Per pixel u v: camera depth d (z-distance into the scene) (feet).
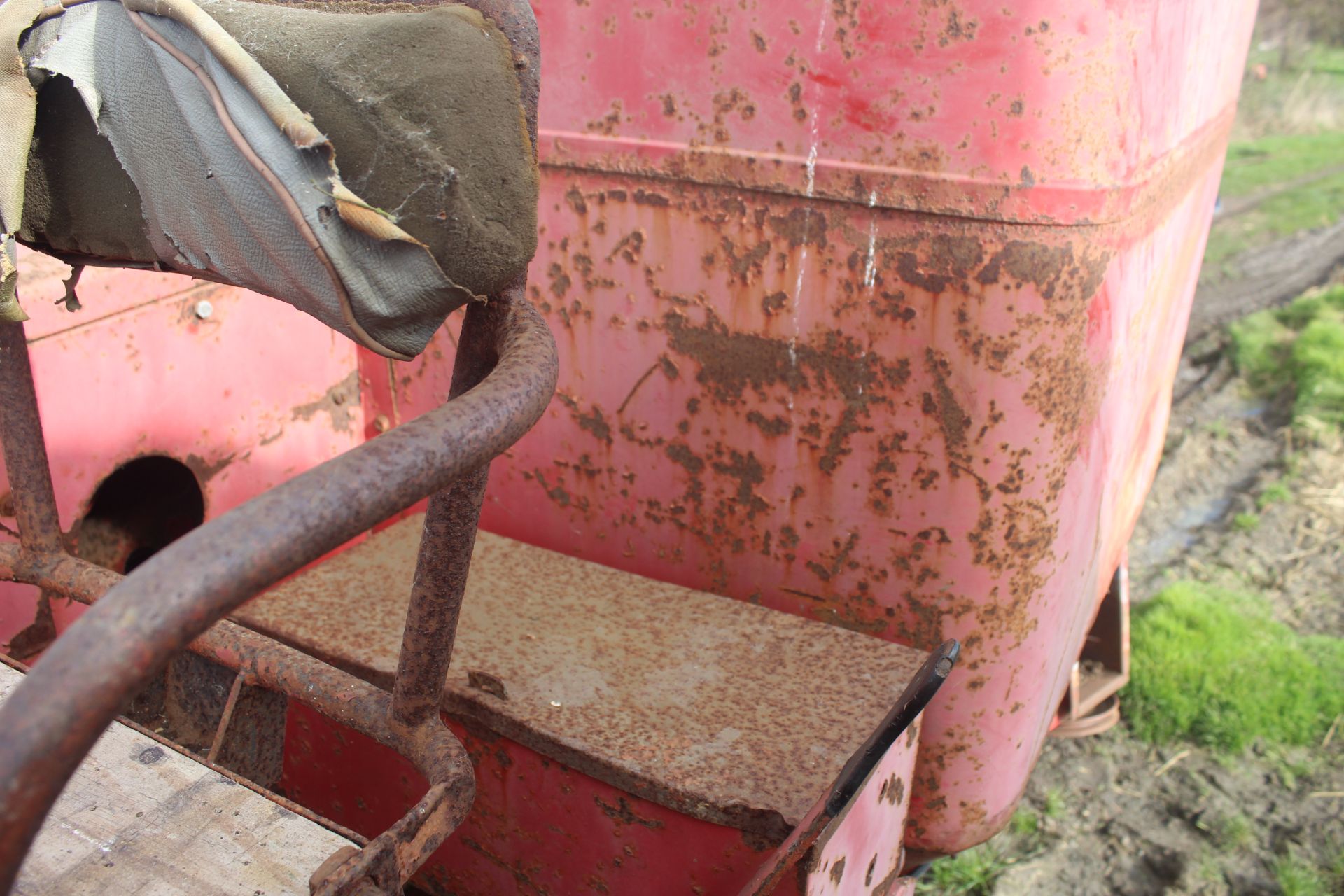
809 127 4.51
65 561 4.06
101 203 3.02
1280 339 19.10
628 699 4.74
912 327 4.61
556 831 4.72
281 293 2.67
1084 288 4.56
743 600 5.51
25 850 1.66
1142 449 7.54
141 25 2.65
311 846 3.17
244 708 3.84
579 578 5.68
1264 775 9.48
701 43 4.62
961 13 4.13
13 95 2.84
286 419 6.22
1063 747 9.86
